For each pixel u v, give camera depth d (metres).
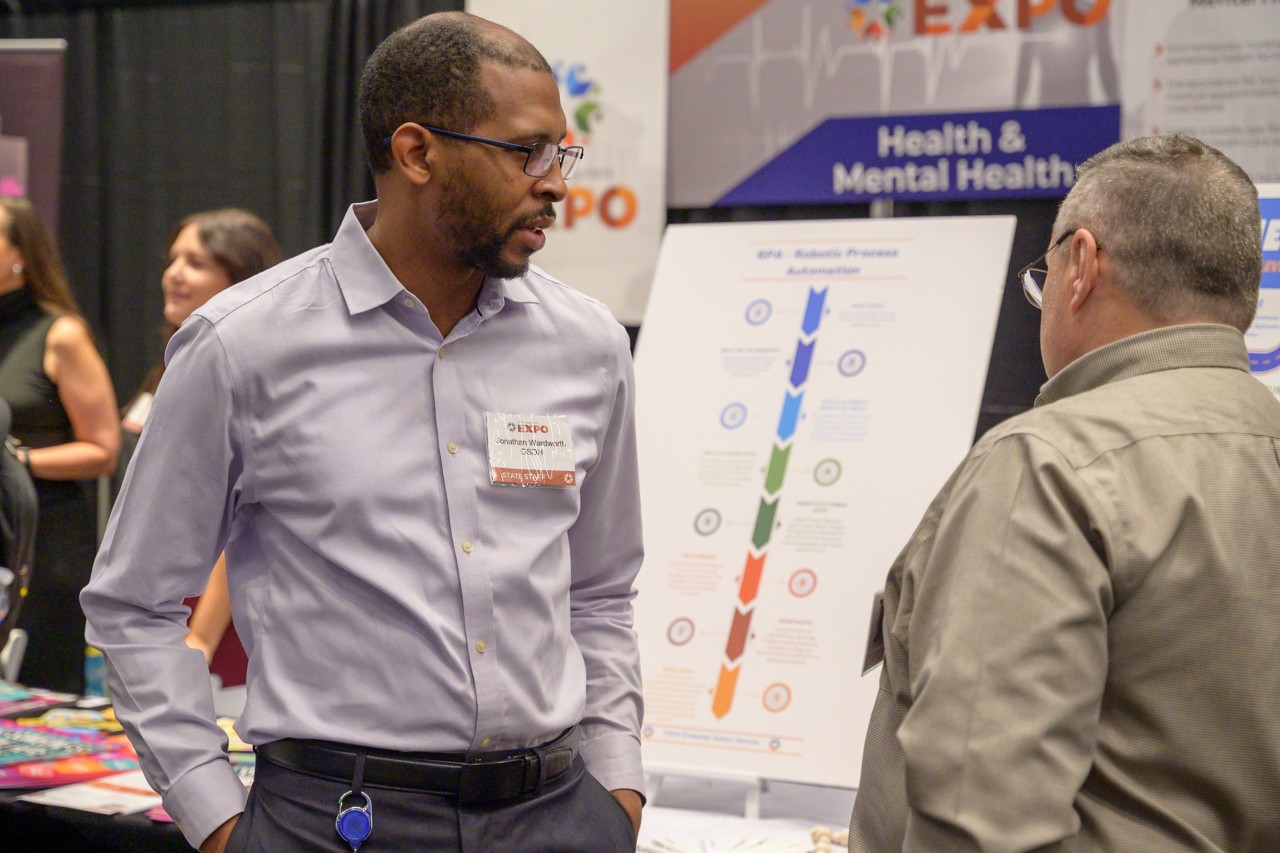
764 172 3.47
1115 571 0.99
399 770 1.26
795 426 2.23
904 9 3.32
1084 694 0.96
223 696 2.17
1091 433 1.04
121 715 1.37
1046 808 0.94
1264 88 3.07
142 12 4.19
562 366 1.43
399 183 1.33
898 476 2.13
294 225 4.05
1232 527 1.01
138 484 1.35
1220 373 1.08
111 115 4.24
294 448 1.30
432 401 1.34
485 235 1.29
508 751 1.31
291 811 1.27
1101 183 1.13
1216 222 1.09
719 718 2.08
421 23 1.33
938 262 2.28
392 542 1.29
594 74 3.56
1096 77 3.18
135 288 4.25
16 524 2.11
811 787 2.24
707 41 3.49
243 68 4.11
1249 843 1.01
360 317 1.34
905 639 1.14
